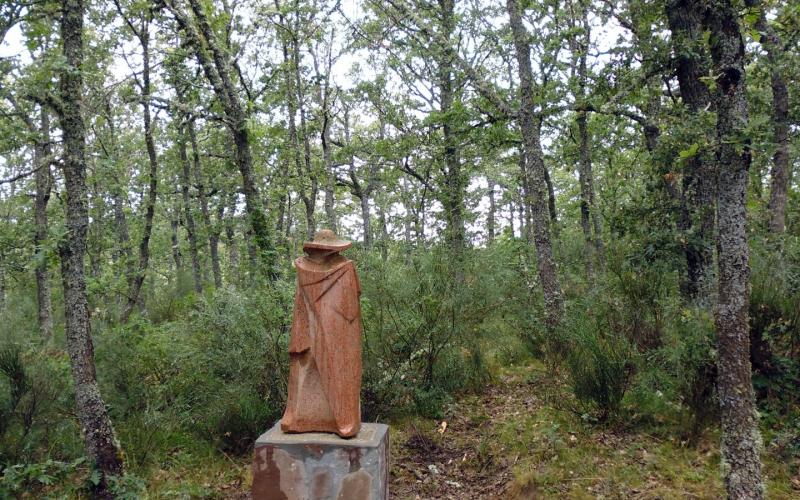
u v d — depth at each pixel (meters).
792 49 9.55
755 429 4.26
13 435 6.46
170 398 7.79
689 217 9.09
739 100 4.35
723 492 5.14
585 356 7.16
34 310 12.86
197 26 10.89
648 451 6.06
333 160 18.25
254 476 4.89
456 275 9.59
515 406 7.87
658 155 9.15
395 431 7.43
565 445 6.34
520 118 10.82
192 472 6.58
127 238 17.14
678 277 8.74
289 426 5.08
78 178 6.15
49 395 6.92
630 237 9.49
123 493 5.71
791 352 6.36
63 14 6.20
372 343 8.02
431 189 15.89
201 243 18.02
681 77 9.76
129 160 16.56
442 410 7.93
